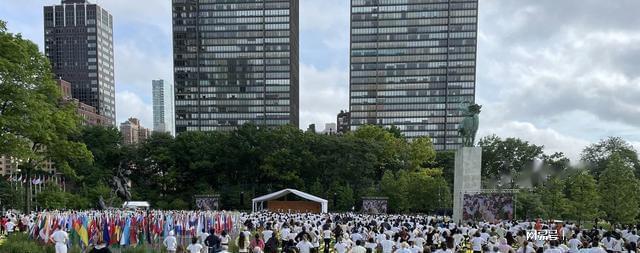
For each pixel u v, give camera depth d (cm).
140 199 7669
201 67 17612
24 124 3791
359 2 17425
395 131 11562
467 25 16838
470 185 4950
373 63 17350
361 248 1978
